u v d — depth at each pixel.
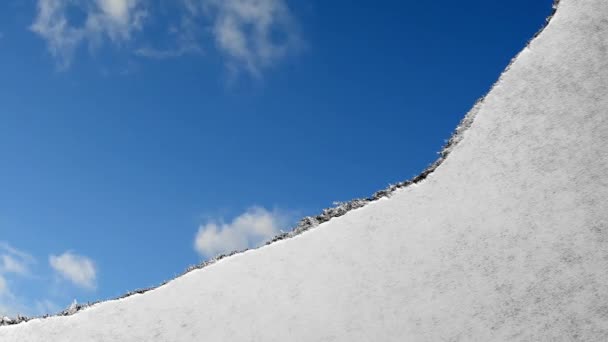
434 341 7.85
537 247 8.06
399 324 8.01
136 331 8.66
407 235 8.50
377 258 8.45
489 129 8.86
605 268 7.82
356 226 8.75
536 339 7.64
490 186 8.52
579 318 7.65
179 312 8.66
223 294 8.66
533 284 7.89
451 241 8.33
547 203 8.26
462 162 8.76
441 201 8.60
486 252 8.16
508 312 7.82
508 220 8.27
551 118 8.69
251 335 8.30
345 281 8.39
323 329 8.14
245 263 8.85
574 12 9.23
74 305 9.32
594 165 8.33
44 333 8.92
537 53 9.12
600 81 8.73
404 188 8.89
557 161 8.45
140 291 9.23
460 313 7.93
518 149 8.63
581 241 7.98
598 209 8.11
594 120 8.55
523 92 8.94
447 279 8.13
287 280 8.56
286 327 8.25
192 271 9.02
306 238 8.84
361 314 8.15
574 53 8.97
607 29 8.98
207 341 8.40
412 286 8.19
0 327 9.13
